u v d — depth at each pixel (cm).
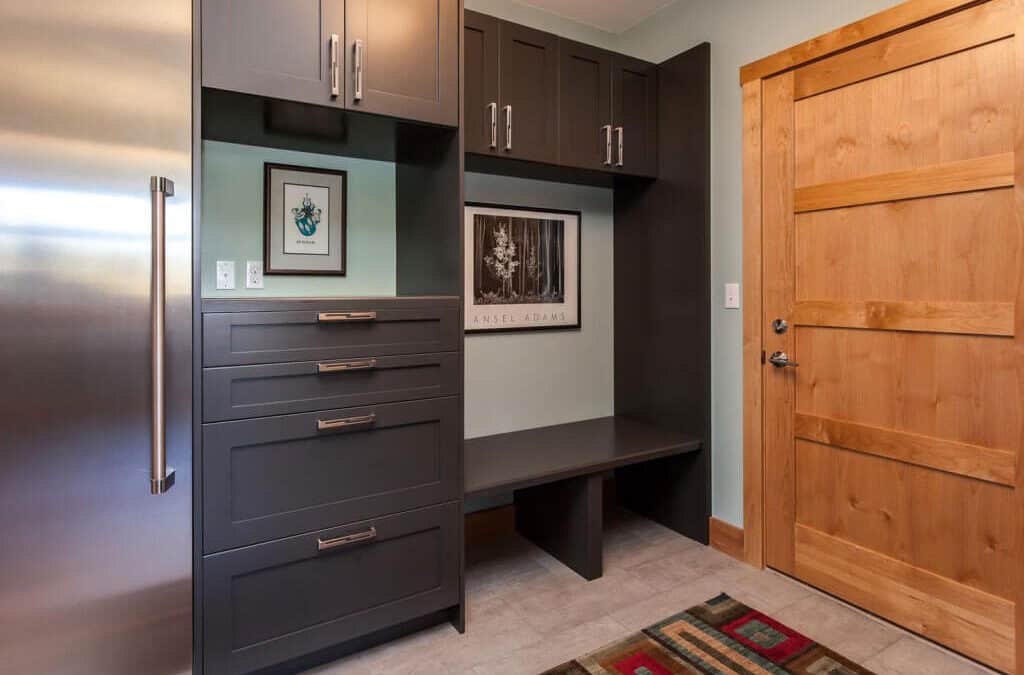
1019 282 167
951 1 177
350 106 175
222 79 154
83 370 135
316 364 170
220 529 157
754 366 242
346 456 177
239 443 159
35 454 131
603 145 258
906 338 195
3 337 127
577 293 304
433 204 211
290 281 223
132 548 143
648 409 296
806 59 217
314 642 174
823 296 218
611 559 255
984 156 173
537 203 289
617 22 293
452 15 194
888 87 196
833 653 186
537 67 238
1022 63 164
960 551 183
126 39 137
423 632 200
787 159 228
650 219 289
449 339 194
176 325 147
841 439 214
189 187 147
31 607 132
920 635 194
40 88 128
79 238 133
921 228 190
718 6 252
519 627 203
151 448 142
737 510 254
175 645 151
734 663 182
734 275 250
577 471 231
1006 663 172
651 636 197
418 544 192
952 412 184
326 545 174
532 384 292
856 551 211
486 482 211
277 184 220
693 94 260
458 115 195
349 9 174
